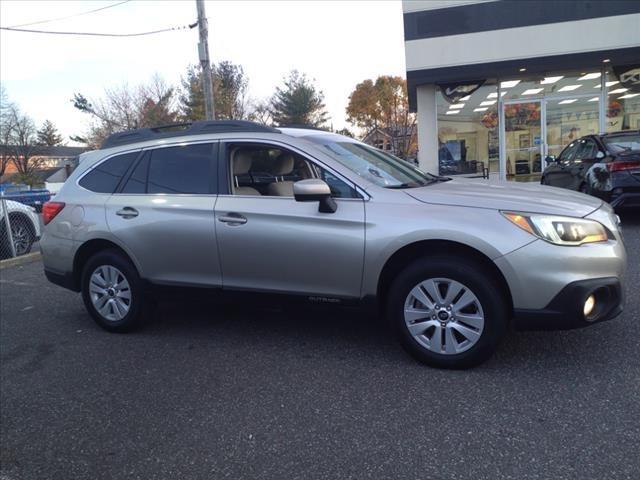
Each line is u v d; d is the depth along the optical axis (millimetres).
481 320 3605
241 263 4273
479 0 13875
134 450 3055
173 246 4523
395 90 44219
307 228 3998
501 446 2848
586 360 3785
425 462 2758
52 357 4555
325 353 4234
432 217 3668
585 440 2850
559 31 13586
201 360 4262
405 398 3426
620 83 14180
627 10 13172
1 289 7324
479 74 14172
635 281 5516
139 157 4906
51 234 5195
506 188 4141
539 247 3434
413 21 14344
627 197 8023
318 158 4148
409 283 3773
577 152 9711
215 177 4477
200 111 37531
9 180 56281
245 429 3189
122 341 4812
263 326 4965
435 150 15320
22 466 2977
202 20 17797
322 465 2791
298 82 51812
